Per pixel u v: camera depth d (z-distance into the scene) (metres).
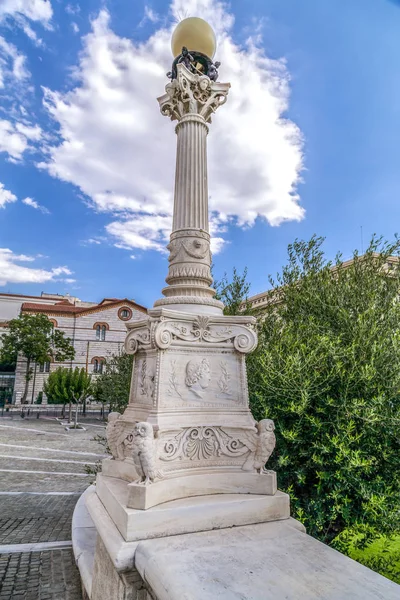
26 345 33.78
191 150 4.18
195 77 4.31
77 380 24.28
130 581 2.36
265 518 2.92
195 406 3.30
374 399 3.38
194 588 1.94
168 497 2.81
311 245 5.26
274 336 4.58
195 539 2.53
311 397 3.69
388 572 3.09
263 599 1.87
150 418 3.00
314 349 3.84
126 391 6.88
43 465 11.69
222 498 2.91
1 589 4.17
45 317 35.53
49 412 30.70
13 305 53.22
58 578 4.42
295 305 4.88
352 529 3.41
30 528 6.18
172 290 3.88
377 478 3.46
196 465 3.12
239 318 3.56
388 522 3.33
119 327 39.81
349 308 4.25
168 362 3.28
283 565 2.22
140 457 2.68
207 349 3.49
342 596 1.92
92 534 4.18
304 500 3.75
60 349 37.47
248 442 3.25
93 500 3.31
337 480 3.49
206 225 4.06
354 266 4.74
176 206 4.15
